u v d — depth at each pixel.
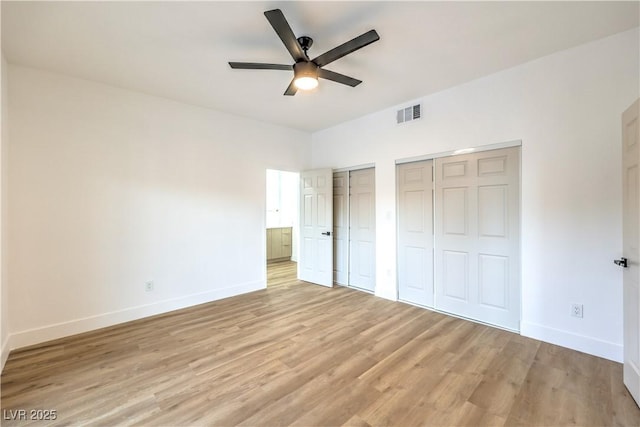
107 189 3.11
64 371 2.21
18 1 1.84
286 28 1.80
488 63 2.74
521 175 2.79
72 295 2.89
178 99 3.55
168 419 1.71
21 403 1.84
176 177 3.61
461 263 3.27
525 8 1.97
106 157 3.11
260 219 4.47
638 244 1.82
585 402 1.84
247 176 4.31
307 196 4.93
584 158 2.45
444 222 3.41
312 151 5.16
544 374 2.14
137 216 3.31
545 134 2.64
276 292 4.33
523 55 2.61
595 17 2.07
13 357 2.42
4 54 2.46
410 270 3.78
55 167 2.81
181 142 3.65
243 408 1.80
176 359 2.39
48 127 2.78
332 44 2.41
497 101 2.93
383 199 4.01
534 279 2.72
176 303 3.60
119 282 3.18
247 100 3.60
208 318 3.29
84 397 1.91
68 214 2.88
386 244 3.99
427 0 1.88
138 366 2.28
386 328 2.99
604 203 2.37
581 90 2.46
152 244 3.42
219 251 4.01
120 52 2.48
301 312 3.47
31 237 2.68
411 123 3.66
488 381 2.07
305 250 5.00
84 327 2.94
